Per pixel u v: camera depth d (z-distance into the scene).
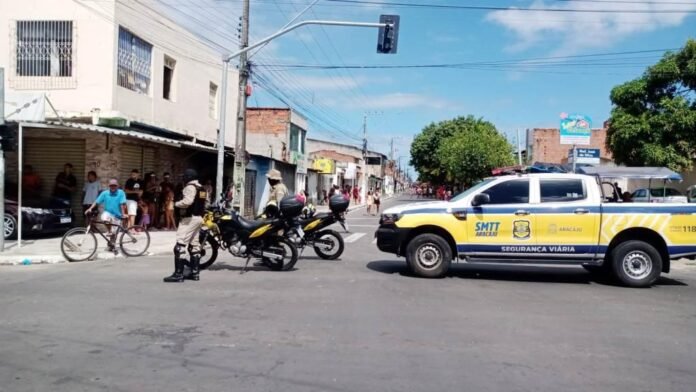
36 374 4.95
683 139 25.00
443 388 4.79
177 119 21.86
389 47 16.03
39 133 16.97
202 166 24.16
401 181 165.00
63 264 11.42
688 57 24.94
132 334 6.21
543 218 9.98
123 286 8.95
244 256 10.62
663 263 9.98
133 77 18.66
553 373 5.22
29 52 17.31
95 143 16.98
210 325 6.62
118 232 12.64
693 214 9.86
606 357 5.73
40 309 7.30
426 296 8.56
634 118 25.78
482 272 11.27
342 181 59.88
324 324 6.75
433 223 10.18
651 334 6.64
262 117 35.09
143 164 19.50
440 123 71.00
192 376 4.95
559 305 8.14
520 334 6.51
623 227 9.85
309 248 14.63
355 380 4.93
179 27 21.83
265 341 6.03
